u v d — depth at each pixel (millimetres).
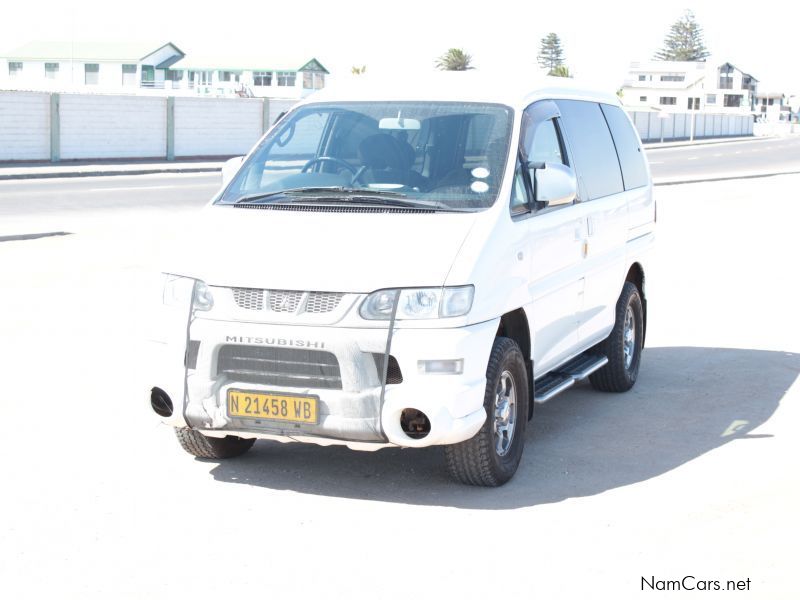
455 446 5508
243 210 5941
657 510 5352
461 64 127625
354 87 6695
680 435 6770
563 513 5305
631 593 4363
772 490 5656
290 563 4648
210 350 5316
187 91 92562
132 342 9109
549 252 6207
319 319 5137
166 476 5812
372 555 4750
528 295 5848
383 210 5703
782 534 5023
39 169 33656
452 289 5168
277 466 6039
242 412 5281
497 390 5652
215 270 5379
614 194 7586
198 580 4457
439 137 6105
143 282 12203
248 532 5016
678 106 156125
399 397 5102
